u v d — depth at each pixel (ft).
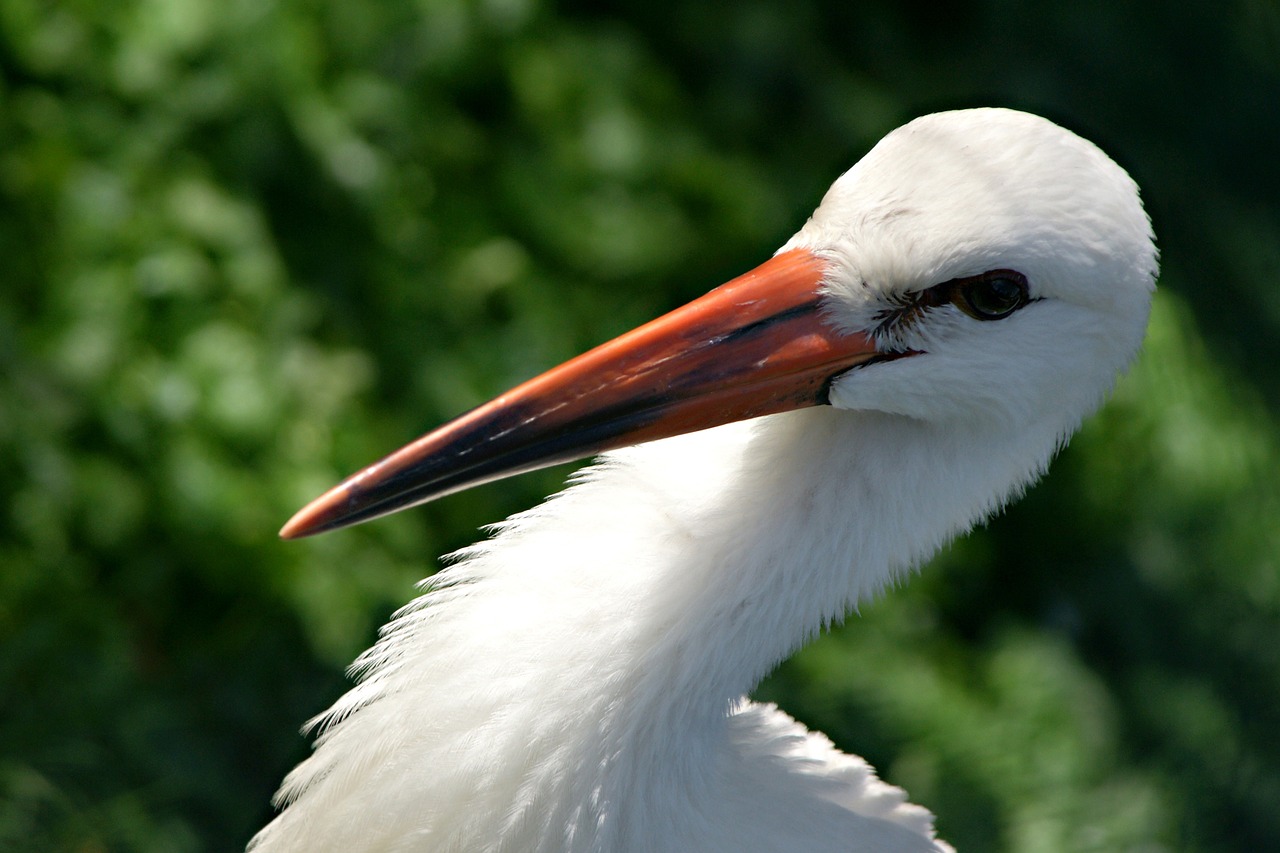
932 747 25.41
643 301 28.35
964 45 34.35
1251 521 31.09
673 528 12.45
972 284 12.11
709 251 29.09
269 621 23.52
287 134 25.63
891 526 12.95
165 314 23.77
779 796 12.91
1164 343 29.99
